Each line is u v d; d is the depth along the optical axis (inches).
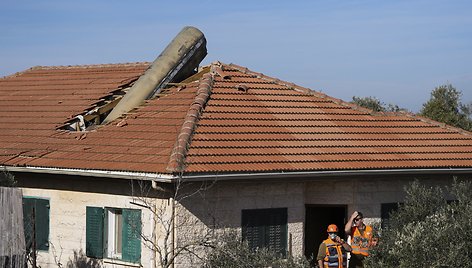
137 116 740.7
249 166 622.2
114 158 638.5
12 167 684.7
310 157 677.3
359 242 604.7
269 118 727.7
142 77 802.8
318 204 700.7
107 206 649.6
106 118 765.3
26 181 708.0
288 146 684.7
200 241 586.9
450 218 599.2
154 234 609.6
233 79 789.2
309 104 794.2
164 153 619.2
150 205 609.0
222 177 597.0
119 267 636.7
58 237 681.6
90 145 692.1
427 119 848.9
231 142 658.2
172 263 596.7
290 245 667.4
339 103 825.5
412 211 668.1
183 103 732.7
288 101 783.1
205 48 863.1
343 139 736.3
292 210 673.6
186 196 599.8
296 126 730.2
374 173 692.1
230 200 631.8
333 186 701.9
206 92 733.9
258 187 650.2
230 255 569.0
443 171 741.3
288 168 637.9
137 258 625.6
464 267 569.0
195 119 676.1
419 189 681.6
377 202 720.3
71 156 674.2
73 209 673.6
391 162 717.3
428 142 792.9
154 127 693.3
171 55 821.9
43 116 808.9
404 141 778.8
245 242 583.8
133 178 598.2
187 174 580.4
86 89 860.0
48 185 693.3
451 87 1339.8
